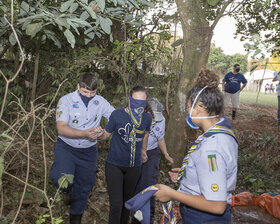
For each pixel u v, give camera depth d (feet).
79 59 17.31
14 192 10.68
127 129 8.96
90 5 7.47
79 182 9.82
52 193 11.36
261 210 8.29
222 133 5.12
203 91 5.25
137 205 5.73
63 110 9.43
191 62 14.15
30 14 8.64
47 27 14.24
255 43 8.42
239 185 15.19
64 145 9.70
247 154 19.30
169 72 17.49
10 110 17.54
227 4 13.87
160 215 11.66
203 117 5.32
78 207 9.73
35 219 9.82
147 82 19.29
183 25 14.16
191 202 5.08
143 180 10.58
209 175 4.84
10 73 17.99
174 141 15.02
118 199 9.03
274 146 20.24
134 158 9.20
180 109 14.73
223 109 5.32
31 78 21.21
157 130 10.85
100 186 13.12
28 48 20.01
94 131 9.06
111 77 20.84
